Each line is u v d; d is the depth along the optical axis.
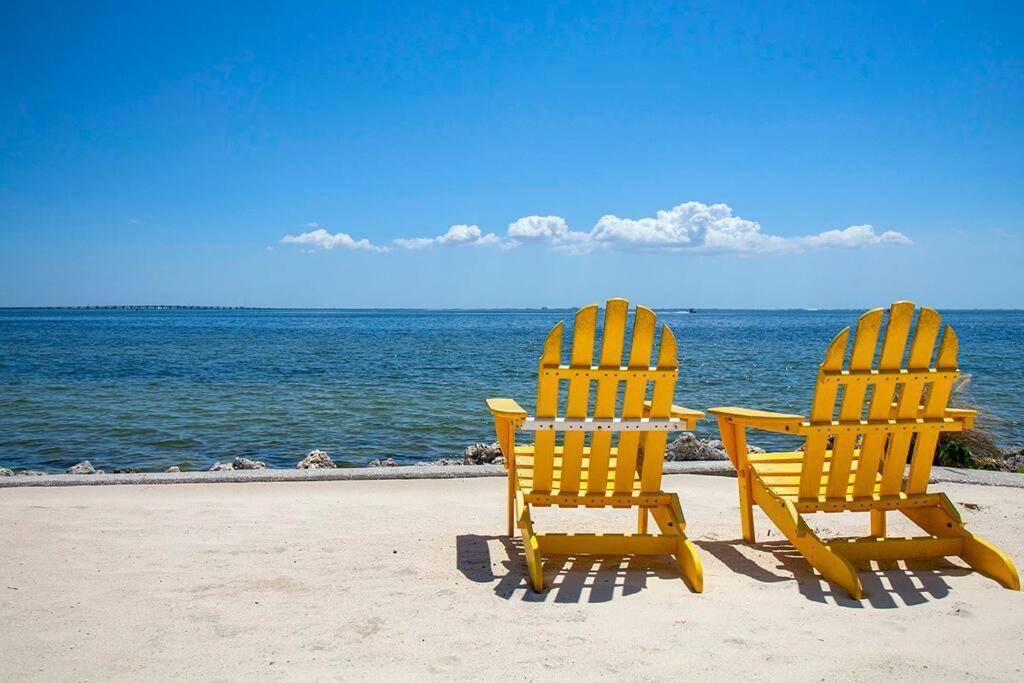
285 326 101.31
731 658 2.92
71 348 40.56
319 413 14.35
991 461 7.61
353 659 2.89
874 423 3.96
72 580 3.74
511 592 3.63
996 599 3.59
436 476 6.32
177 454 10.25
